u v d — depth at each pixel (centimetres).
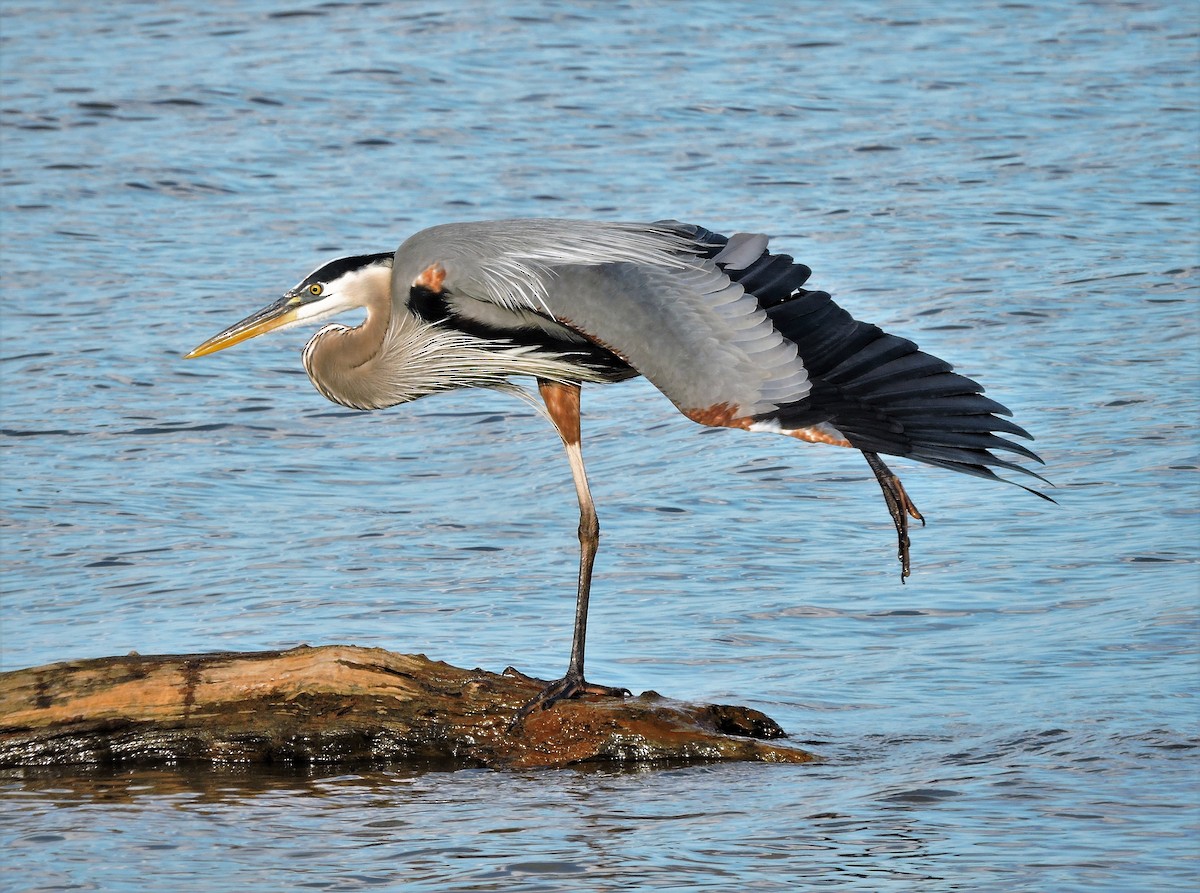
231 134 2941
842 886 855
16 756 1086
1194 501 1552
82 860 917
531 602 1416
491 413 1975
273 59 3372
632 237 1028
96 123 2981
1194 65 3306
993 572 1433
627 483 1719
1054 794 980
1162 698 1145
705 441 1844
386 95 3152
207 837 951
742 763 1070
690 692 1202
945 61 3394
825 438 855
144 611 1406
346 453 1839
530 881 873
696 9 3778
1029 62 3372
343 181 2702
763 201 2580
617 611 1390
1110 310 2106
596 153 2831
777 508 1631
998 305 2127
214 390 2009
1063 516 1546
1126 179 2670
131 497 1694
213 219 2545
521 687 1120
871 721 1141
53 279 2316
